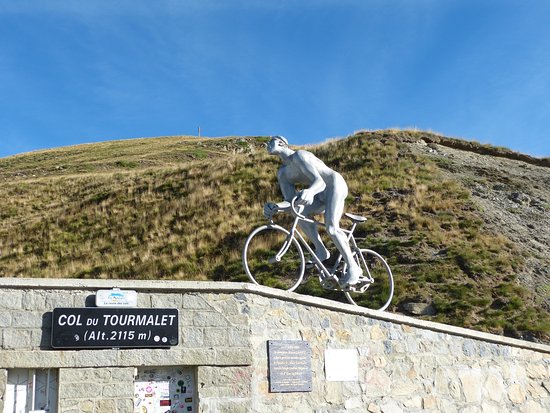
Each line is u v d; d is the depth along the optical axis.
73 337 8.91
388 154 33.03
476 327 17.81
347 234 12.74
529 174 32.69
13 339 8.69
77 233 29.84
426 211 26.31
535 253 23.50
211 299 9.80
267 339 10.12
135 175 39.22
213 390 9.50
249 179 32.59
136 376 9.24
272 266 22.31
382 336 11.48
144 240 27.64
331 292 19.83
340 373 10.77
